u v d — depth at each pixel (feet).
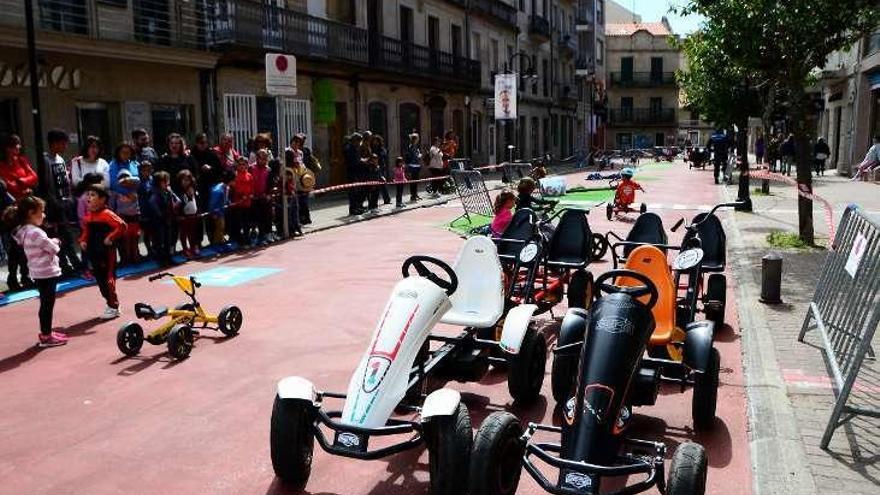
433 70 95.30
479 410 17.81
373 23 85.35
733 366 20.63
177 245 41.98
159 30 55.16
